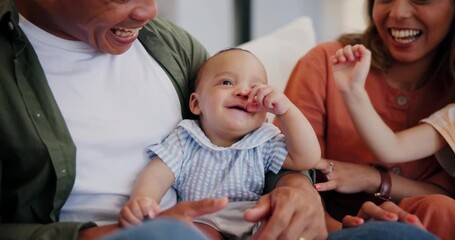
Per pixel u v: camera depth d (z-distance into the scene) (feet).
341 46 5.62
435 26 5.05
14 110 3.73
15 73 3.78
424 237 3.36
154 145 4.21
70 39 4.06
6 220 3.94
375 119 4.83
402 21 5.06
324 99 5.42
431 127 5.00
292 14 9.41
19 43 3.83
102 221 3.98
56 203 3.85
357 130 4.92
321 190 4.82
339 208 5.32
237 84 4.29
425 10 4.99
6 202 3.92
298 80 5.51
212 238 3.96
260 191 4.25
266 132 4.25
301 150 4.10
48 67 3.97
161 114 4.32
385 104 5.39
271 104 3.99
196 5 9.15
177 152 4.22
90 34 3.90
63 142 3.83
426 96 5.36
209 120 4.25
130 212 3.51
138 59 4.37
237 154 4.20
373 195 5.17
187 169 4.24
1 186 3.88
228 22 9.45
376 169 5.10
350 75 4.78
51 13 3.85
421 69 5.37
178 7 8.95
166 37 4.72
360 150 5.34
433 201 4.21
